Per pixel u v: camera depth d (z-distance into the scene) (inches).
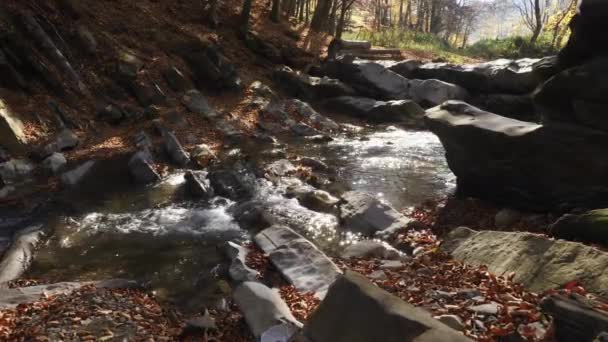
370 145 645.3
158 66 768.9
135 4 879.7
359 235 371.9
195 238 371.2
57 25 727.1
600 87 303.0
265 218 390.6
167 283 301.6
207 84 794.8
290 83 864.9
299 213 417.1
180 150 563.5
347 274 180.2
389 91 844.6
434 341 132.3
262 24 1067.3
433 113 437.4
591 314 152.5
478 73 818.2
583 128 323.0
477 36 3833.7
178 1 967.6
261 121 724.7
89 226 393.4
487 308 199.3
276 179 503.5
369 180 498.9
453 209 400.8
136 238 371.2
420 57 1221.1
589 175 327.6
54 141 570.6
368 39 1405.0
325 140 666.8
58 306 250.2
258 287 242.5
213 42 888.3
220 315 252.4
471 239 293.7
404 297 230.2
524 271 235.8
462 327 184.4
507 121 386.3
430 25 2130.9
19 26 677.3
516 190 378.6
